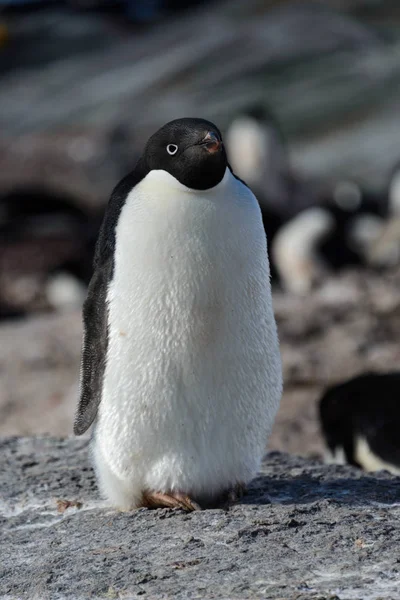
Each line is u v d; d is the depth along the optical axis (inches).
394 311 1581.0
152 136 609.6
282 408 1296.8
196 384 594.6
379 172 3750.0
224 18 5698.8
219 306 589.0
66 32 5777.6
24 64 5516.7
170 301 585.9
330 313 1589.6
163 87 4913.9
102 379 607.2
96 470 645.9
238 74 4906.5
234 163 3149.6
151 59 5285.4
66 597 518.9
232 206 595.5
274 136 3189.0
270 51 5036.9
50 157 3708.2
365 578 511.2
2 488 731.4
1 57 5605.3
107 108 4736.7
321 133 4281.5
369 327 1524.4
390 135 4106.8
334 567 527.2
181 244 585.0
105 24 5900.6
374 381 971.3
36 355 1577.3
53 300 2503.7
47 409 1380.4
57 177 3572.8
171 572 532.1
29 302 2487.7
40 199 3339.1
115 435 609.3
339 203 2758.4
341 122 4350.4
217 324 589.9
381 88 4562.0
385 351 1441.9
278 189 2999.5
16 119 4761.3
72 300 2509.8
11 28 5856.3
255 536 577.3
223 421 605.6
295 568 527.5
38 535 630.5
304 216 2539.4
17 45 5689.0
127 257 592.1
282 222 2618.1
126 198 607.8
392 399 940.0
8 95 5157.5
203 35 5438.0
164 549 567.8
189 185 589.3
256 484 703.7
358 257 2427.4
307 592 493.4
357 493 681.6
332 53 4980.3
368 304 1612.9
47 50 5610.2
